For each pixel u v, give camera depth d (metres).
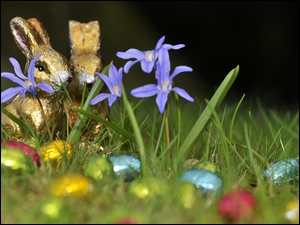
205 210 0.90
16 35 1.08
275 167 1.00
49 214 0.87
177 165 1.03
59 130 1.08
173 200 0.92
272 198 0.95
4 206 0.90
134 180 0.94
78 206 0.90
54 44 2.21
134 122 0.96
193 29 2.56
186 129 1.23
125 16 2.38
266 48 2.59
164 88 0.99
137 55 1.01
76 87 1.09
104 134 1.08
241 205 0.89
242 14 2.59
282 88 2.58
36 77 1.05
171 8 2.52
